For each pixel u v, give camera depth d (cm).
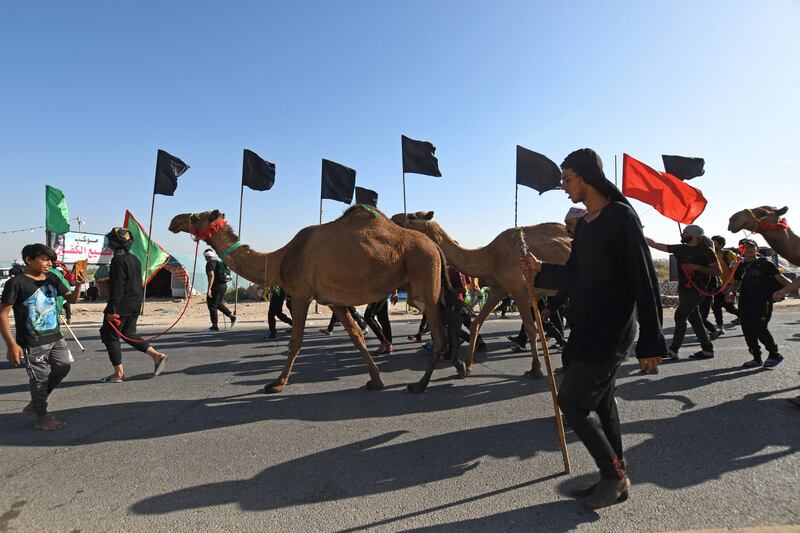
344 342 1001
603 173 286
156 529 267
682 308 721
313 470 346
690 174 1318
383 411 493
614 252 268
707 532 257
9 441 412
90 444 403
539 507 288
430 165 1340
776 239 536
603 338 266
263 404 523
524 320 641
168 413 491
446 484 321
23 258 439
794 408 478
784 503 289
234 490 315
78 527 271
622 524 267
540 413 478
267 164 1501
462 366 638
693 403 501
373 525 269
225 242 625
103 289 2522
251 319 1559
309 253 566
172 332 1175
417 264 579
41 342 438
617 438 297
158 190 1544
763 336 652
